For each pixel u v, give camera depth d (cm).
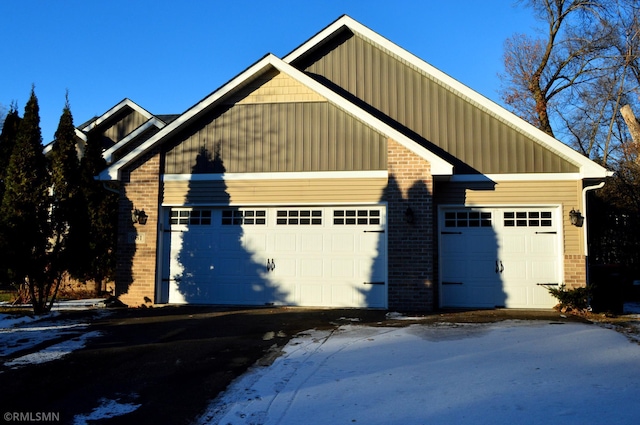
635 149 1809
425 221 1112
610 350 703
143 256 1187
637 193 1527
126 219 1202
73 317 1025
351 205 1152
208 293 1184
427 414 472
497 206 1170
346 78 1296
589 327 880
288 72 1177
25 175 1020
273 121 1195
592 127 2606
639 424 439
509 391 529
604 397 507
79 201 1090
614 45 2398
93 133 1477
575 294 1068
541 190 1155
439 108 1230
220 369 645
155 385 584
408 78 1263
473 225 1176
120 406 519
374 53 1293
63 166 1085
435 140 1216
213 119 1216
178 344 780
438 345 741
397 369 618
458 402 500
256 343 785
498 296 1152
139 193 1207
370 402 508
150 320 987
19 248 998
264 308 1137
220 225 1198
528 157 1170
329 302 1144
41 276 1040
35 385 585
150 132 1686
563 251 1134
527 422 448
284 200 1170
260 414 487
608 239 1564
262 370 636
